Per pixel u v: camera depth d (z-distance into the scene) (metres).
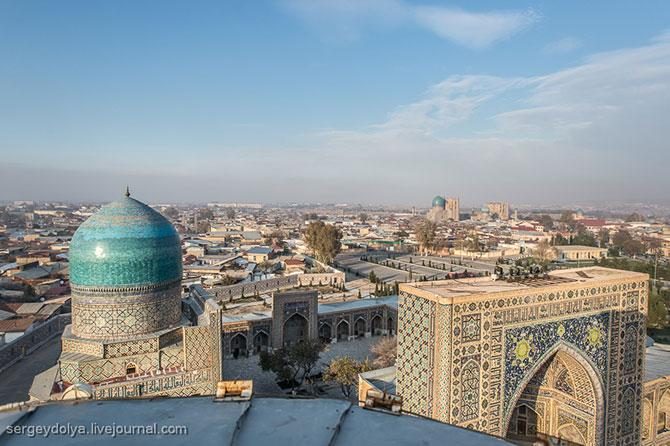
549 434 20.67
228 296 52.94
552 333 17.83
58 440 4.45
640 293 20.12
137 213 25.91
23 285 53.50
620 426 19.67
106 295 24.36
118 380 23.06
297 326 40.09
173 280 26.56
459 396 15.95
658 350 27.92
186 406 5.37
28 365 33.34
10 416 5.05
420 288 17.25
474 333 16.16
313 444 4.50
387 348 33.19
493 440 4.87
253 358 36.84
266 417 5.10
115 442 4.41
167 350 24.94
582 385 19.34
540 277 19.73
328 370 30.06
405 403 17.50
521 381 17.25
